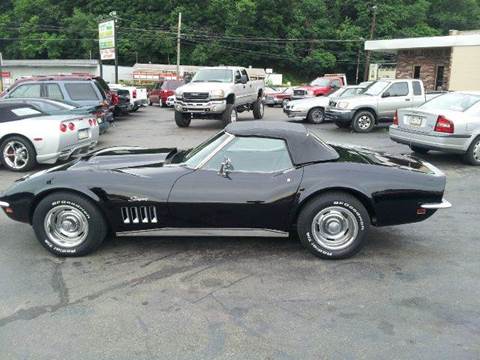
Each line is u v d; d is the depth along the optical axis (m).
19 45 77.19
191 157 4.90
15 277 4.31
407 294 3.99
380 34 75.88
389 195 4.53
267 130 4.72
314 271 4.43
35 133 8.64
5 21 78.50
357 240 4.63
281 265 4.55
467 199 7.04
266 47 78.25
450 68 25.42
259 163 4.64
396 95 14.92
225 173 4.57
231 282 4.20
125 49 74.88
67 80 12.63
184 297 3.93
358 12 79.81
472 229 5.68
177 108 15.81
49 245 4.71
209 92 15.29
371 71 49.94
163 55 77.06
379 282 4.21
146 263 4.60
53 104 10.91
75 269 4.48
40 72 55.84
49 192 4.62
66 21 76.69
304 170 4.57
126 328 3.46
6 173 8.74
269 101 32.34
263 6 78.56
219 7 77.62
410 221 4.70
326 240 4.67
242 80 16.70
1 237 5.34
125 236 5.15
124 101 20.30
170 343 3.28
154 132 15.37
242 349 3.20
